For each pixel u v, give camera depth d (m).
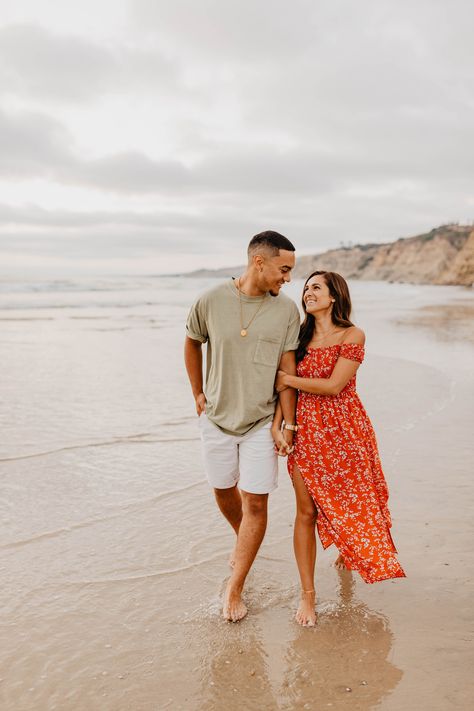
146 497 4.47
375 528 3.08
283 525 4.07
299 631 2.91
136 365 10.23
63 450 5.49
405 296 40.78
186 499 4.45
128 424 6.41
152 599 3.16
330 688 2.49
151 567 3.49
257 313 3.17
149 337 14.32
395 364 10.27
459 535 3.84
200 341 3.46
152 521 4.08
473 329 16.33
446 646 2.77
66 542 3.75
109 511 4.22
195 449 5.61
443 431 6.16
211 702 2.40
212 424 3.35
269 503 4.44
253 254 3.08
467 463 5.18
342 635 2.87
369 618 3.01
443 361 10.66
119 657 2.69
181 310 24.39
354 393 3.25
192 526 4.02
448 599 3.15
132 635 2.85
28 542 3.74
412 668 2.61
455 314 22.12
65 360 10.70
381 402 7.46
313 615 2.99
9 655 2.68
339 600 3.19
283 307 3.22
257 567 3.55
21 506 4.27
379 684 2.51
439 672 2.58
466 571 3.42
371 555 3.01
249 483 3.18
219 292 3.22
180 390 8.21
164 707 2.38
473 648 2.75
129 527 3.98
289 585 3.36
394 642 2.80
